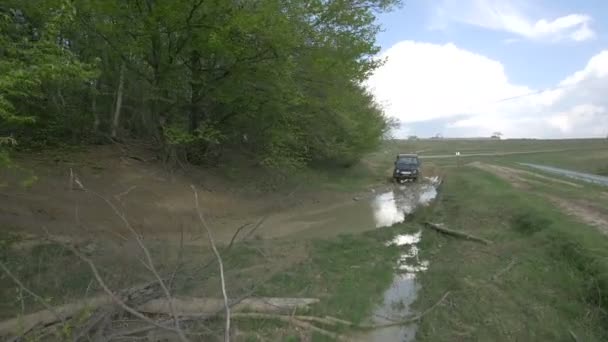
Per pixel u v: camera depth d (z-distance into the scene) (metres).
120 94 17.14
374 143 29.66
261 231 12.84
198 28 12.71
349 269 8.89
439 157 63.34
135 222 11.48
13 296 6.24
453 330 6.11
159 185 14.43
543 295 7.05
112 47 13.54
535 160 48.00
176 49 13.53
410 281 8.37
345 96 16.91
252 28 11.81
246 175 19.45
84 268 7.30
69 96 17.20
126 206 12.17
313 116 19.22
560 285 7.32
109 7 11.61
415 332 6.21
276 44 12.55
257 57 13.40
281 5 13.12
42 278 6.84
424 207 17.00
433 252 10.34
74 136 16.67
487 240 10.87
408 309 6.96
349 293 7.44
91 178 13.30
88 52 14.92
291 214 16.17
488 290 7.36
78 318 5.14
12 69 5.91
